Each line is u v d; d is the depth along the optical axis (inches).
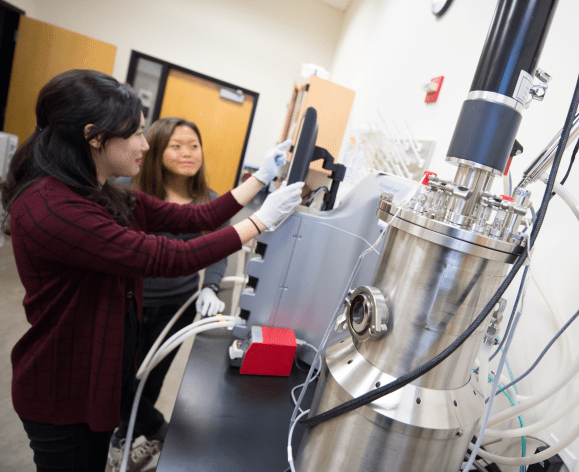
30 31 145.3
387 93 79.6
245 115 174.9
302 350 38.4
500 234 17.4
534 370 30.8
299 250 37.1
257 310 38.3
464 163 18.2
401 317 19.1
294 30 167.9
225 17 161.8
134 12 154.8
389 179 34.5
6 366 73.9
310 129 35.5
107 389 33.7
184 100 168.7
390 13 88.9
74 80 28.0
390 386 16.9
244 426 28.3
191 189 64.7
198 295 54.1
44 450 35.0
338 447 19.3
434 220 17.1
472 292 17.9
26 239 28.4
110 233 29.2
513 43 16.9
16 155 30.7
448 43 55.6
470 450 27.4
